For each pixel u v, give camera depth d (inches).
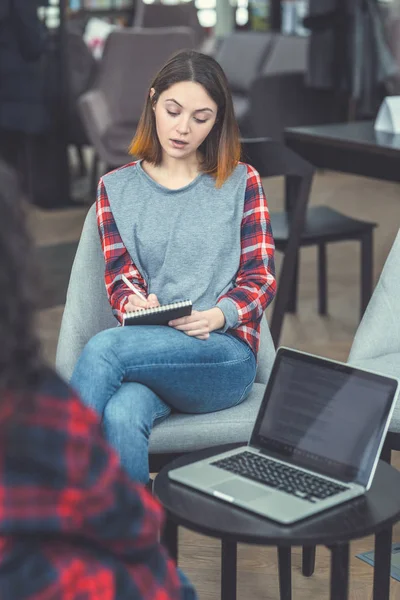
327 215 175.2
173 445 88.3
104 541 37.3
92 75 265.6
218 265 96.4
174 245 96.3
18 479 34.9
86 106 243.0
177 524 71.4
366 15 244.1
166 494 71.1
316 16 242.2
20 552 35.9
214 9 386.9
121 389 84.9
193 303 94.9
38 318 36.0
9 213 34.5
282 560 89.0
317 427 75.6
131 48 246.7
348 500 70.1
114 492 36.6
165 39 248.7
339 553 67.6
